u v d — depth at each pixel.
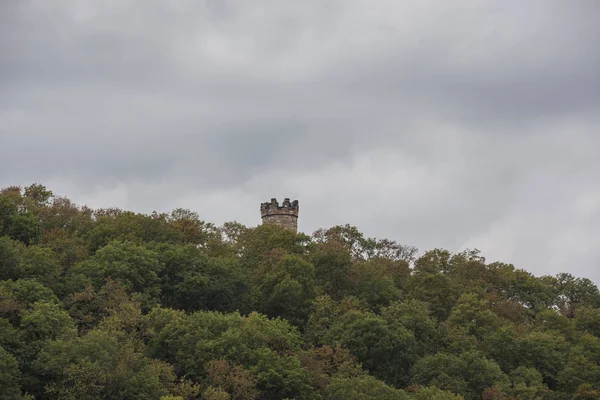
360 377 135.00
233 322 137.50
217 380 122.06
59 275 144.88
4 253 141.12
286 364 129.50
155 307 143.88
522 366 152.38
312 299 169.25
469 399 139.62
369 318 151.38
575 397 143.88
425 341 158.88
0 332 116.88
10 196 177.75
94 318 135.00
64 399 110.00
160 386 118.88
